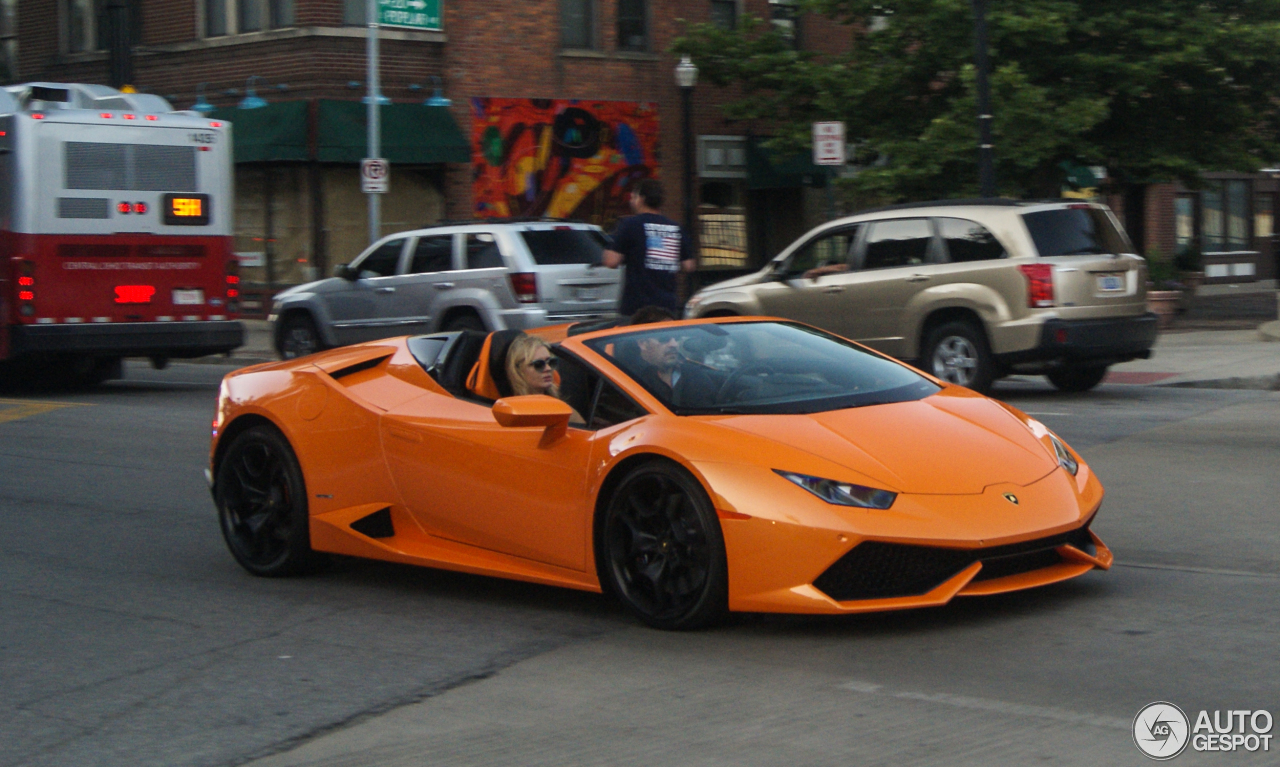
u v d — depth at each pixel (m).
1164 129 22.22
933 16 20.25
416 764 4.06
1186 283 28.03
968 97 19.73
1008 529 5.03
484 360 6.16
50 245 14.47
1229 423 10.85
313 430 6.45
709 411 5.54
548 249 14.99
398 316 15.80
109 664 5.29
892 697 4.45
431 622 5.73
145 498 9.02
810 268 14.06
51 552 7.45
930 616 5.38
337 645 5.43
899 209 13.44
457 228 15.43
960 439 5.41
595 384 5.81
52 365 16.23
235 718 4.58
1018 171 20.19
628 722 4.34
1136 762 3.80
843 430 5.32
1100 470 8.89
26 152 14.31
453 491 5.97
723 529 5.04
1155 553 6.50
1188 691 4.41
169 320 15.29
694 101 28.20
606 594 5.59
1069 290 12.30
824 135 16.62
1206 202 35.84
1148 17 20.50
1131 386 14.11
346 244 24.81
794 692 4.55
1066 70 21.08
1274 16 21.12
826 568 4.89
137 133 15.02
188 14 25.56
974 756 3.90
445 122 24.89
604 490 5.46
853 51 22.91
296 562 6.57
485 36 25.50
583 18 26.77
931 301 12.88
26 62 28.61
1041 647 4.94
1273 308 25.80
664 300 10.65
